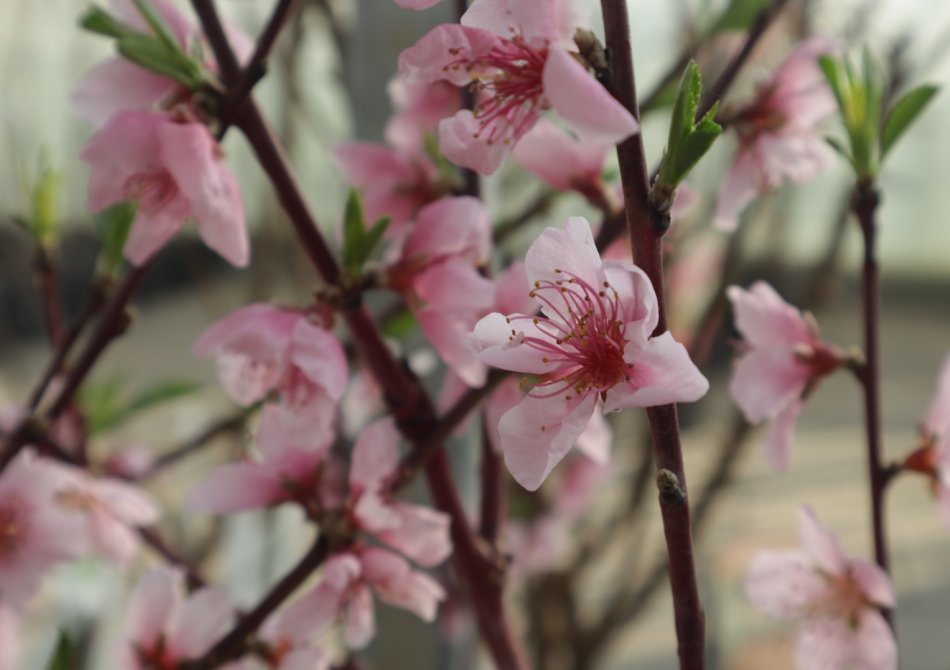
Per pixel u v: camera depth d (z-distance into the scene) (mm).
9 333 896
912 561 1530
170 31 399
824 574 420
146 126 372
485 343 312
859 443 2008
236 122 375
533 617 787
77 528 456
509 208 628
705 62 532
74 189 718
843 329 1359
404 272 384
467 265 385
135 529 501
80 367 427
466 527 399
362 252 380
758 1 431
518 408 310
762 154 435
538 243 307
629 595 789
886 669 408
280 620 387
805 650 416
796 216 724
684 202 422
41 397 440
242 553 854
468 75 329
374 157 458
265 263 712
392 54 553
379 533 390
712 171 657
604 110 297
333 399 370
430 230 385
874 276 409
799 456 1931
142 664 411
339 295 379
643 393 296
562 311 311
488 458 418
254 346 375
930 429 415
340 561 383
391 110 557
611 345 307
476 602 400
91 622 682
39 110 752
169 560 503
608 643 773
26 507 454
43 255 490
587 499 801
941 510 415
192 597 414
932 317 2553
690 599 305
